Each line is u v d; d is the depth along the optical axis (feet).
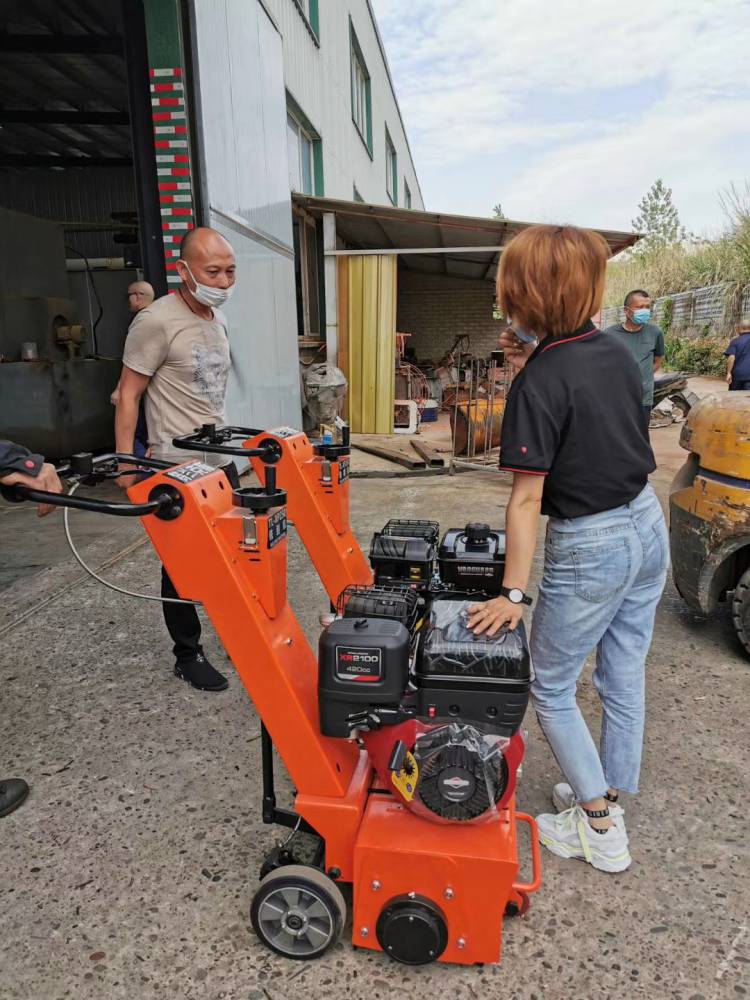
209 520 5.53
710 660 10.91
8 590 13.65
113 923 6.16
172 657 11.06
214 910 6.31
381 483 23.91
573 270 5.35
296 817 6.28
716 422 10.53
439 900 5.45
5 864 6.84
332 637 5.36
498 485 23.26
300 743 5.76
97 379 25.46
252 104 23.93
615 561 5.83
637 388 5.80
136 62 18.71
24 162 38.01
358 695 5.36
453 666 5.35
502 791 5.52
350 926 6.13
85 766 8.36
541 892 6.49
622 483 5.72
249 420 23.12
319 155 41.34
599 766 6.54
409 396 43.57
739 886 6.56
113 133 35.01
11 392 22.45
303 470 8.37
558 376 5.47
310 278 38.45
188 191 19.03
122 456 6.22
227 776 8.20
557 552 5.97
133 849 7.05
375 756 5.68
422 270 54.19
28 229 25.48
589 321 5.68
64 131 34.60
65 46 24.56
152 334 9.30
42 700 9.80
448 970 5.69
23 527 18.02
